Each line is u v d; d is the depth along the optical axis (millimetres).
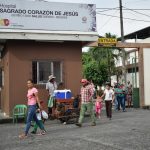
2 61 21453
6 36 18266
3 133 14203
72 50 20047
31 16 18812
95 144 10852
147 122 16000
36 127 13672
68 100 16984
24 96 19000
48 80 18703
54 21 19219
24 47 19125
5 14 18359
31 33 18688
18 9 18594
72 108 16875
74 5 19641
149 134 12430
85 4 19875
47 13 19109
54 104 17281
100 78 48312
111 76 49469
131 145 10516
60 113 16734
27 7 18766
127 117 18891
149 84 25797
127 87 27938
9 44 18891
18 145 11352
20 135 13164
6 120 18047
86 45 22500
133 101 26109
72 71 19984
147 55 25750
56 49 19750
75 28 19594
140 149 9922
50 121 17750
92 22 19922
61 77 19828
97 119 18281
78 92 19984
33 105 13023
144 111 22828
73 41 20000
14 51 18953
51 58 19641
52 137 12617
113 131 13406
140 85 25734
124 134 12578
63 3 19438
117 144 10727
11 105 18781
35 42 19344
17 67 18969
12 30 18375
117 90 23422
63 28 19375
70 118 16891
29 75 19141
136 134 12492
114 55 48156
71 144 11016
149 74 25797
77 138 12094
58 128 15164
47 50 19578
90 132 13422
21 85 18984
